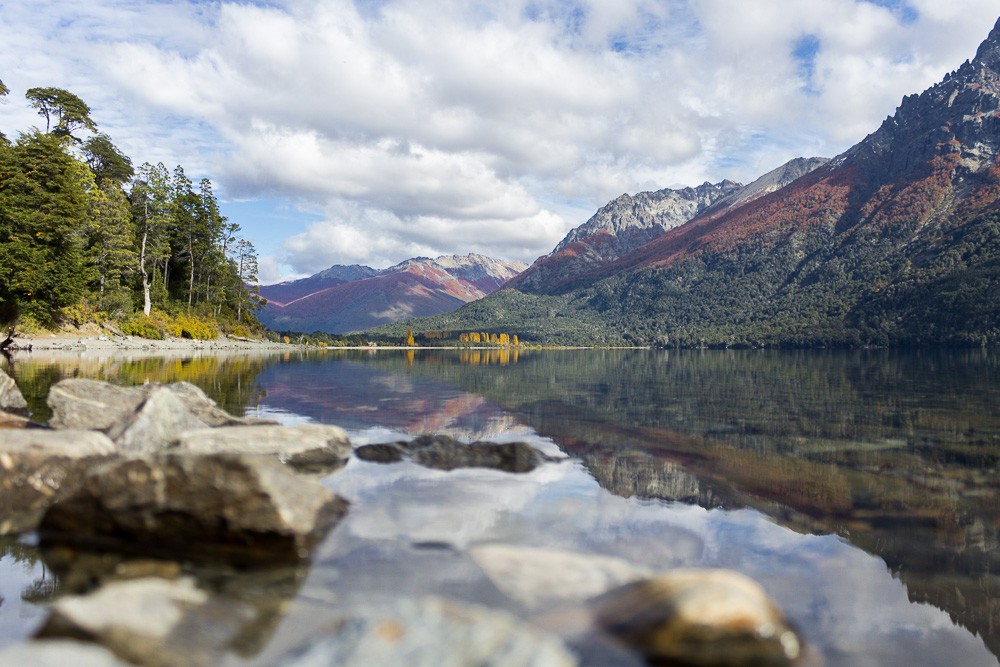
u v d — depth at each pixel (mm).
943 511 5703
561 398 16906
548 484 6578
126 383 17047
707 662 2746
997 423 11711
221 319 77812
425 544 4387
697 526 5148
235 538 4172
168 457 4457
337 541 4410
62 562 4016
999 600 3729
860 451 8828
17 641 2869
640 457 8289
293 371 27328
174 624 2828
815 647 3074
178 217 71438
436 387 20172
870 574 4137
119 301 52438
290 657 2494
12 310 39688
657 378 26922
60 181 43844
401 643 2465
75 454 5738
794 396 17641
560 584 3545
